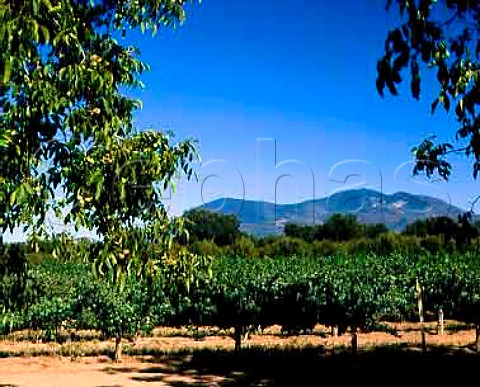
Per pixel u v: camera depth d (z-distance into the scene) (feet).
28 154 15.62
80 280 74.64
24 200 14.33
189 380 55.77
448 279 86.84
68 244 16.76
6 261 17.92
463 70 16.84
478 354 68.28
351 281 74.49
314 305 72.95
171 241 17.85
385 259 106.11
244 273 80.74
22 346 79.87
